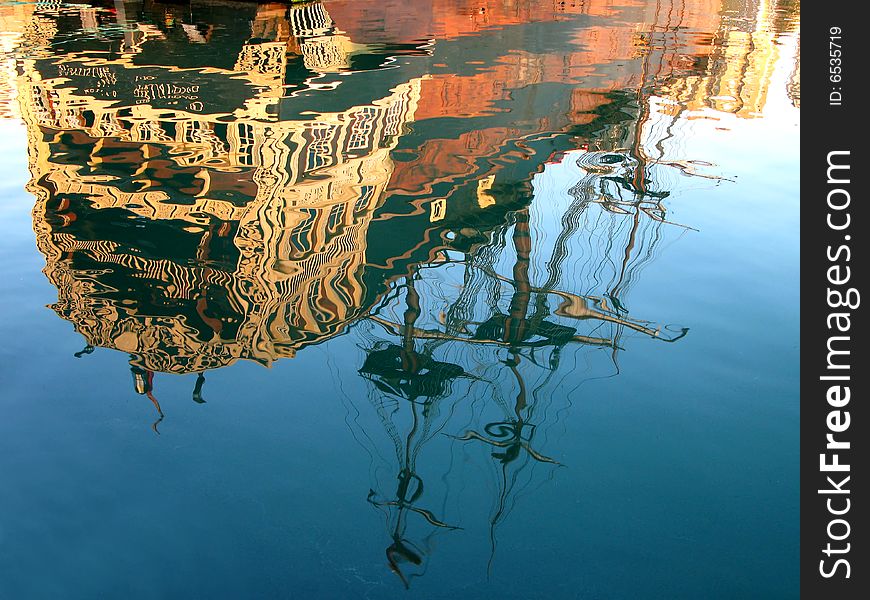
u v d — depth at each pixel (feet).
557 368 15.43
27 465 12.38
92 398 14.26
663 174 27.27
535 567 10.38
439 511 11.40
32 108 35.17
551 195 25.68
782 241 21.17
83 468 12.33
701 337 16.52
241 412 13.93
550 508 11.48
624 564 10.48
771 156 28.60
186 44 49.96
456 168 28.43
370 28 54.19
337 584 10.10
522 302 18.39
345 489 11.87
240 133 32.04
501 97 38.40
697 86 41.27
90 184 26.11
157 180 26.84
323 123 33.71
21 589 10.01
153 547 10.76
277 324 17.33
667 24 63.77
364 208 24.62
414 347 16.34
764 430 13.44
